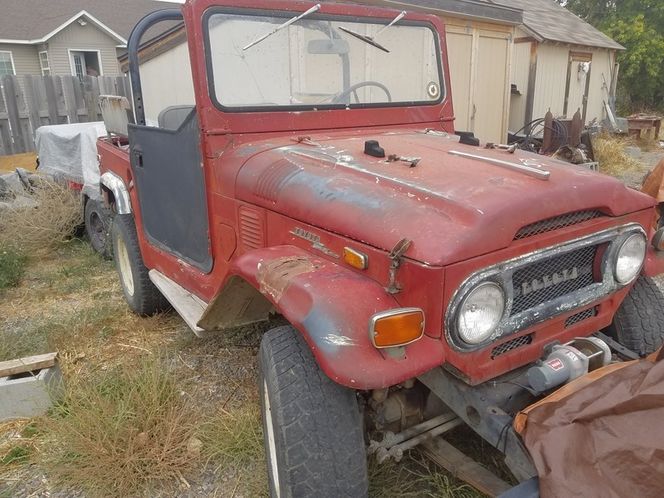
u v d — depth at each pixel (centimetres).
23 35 1992
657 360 184
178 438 275
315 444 192
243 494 249
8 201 653
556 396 185
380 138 301
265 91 297
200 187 301
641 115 1686
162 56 364
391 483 245
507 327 199
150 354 347
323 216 221
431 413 238
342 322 181
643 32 2283
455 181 215
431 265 179
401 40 336
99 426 268
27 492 255
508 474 244
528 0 1695
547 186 210
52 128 662
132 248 406
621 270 230
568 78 1488
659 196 427
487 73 967
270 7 292
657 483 157
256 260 225
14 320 435
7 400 304
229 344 376
